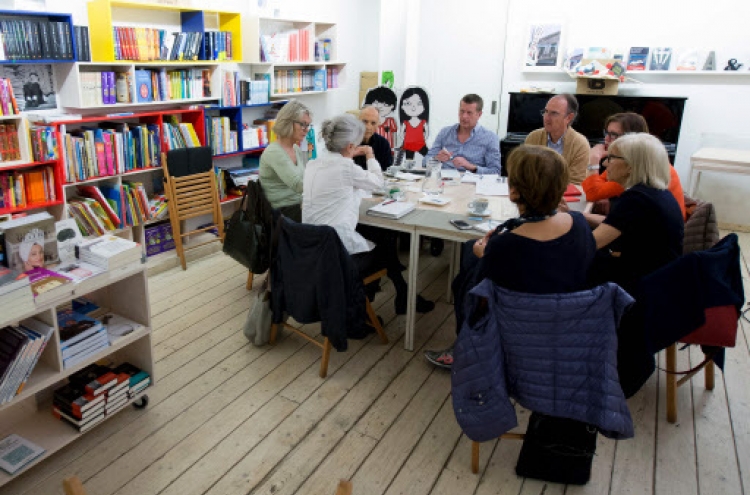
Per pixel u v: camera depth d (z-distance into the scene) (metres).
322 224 2.68
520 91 5.54
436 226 2.59
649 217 2.04
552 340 1.70
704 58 4.97
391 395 2.51
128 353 2.36
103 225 3.53
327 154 2.69
